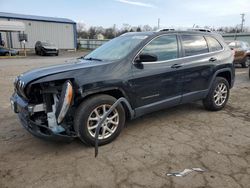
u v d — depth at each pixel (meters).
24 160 3.28
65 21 36.53
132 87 3.83
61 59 22.19
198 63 4.70
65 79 3.32
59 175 2.93
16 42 32.34
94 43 42.38
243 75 10.91
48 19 35.00
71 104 3.25
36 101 3.45
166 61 4.24
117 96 3.86
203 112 5.23
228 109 5.48
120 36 4.91
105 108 3.62
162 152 3.46
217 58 5.07
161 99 4.26
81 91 3.35
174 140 3.85
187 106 5.66
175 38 4.49
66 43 37.50
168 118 4.86
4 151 3.53
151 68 4.02
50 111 3.37
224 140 3.85
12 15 32.62
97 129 3.12
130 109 3.91
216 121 4.70
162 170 3.01
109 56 4.19
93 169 3.04
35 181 2.81
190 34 4.78
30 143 3.78
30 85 3.28
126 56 3.85
